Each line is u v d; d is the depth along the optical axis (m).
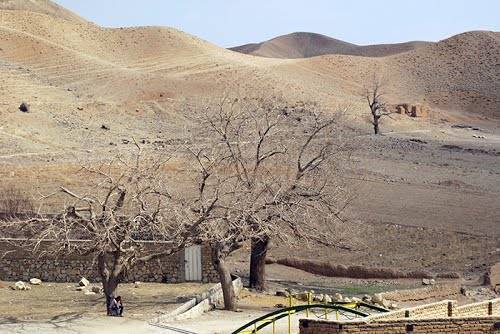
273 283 52.69
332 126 55.62
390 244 61.41
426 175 83.25
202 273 49.53
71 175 70.81
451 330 26.02
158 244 46.06
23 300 43.38
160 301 43.31
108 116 107.38
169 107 116.06
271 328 36.56
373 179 77.06
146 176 42.53
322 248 60.59
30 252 48.38
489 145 111.56
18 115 98.94
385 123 126.25
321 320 25.70
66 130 96.19
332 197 46.78
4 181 68.44
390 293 48.00
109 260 48.00
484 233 62.97
